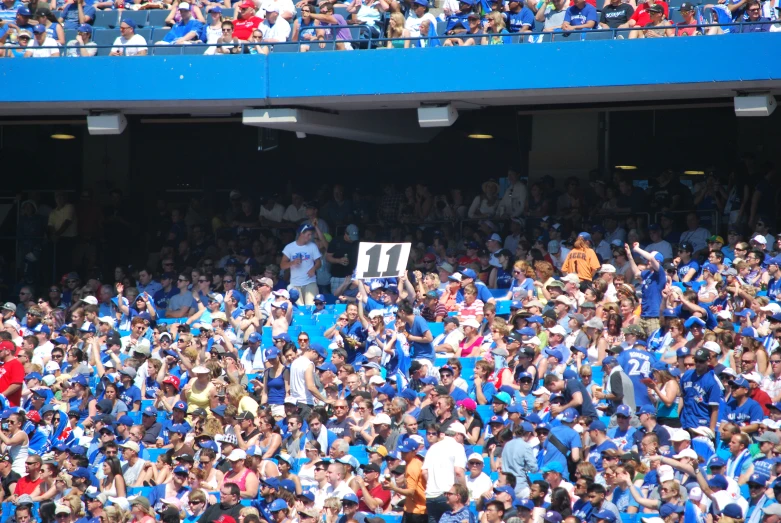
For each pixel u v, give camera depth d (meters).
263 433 48.69
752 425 43.53
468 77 65.62
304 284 68.19
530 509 39.00
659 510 38.78
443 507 41.09
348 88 67.12
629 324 52.97
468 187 80.38
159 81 69.19
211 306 65.94
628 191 70.75
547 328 52.84
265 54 68.19
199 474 46.91
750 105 62.88
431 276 63.03
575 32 64.50
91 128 72.12
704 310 50.88
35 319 64.81
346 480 44.62
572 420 43.50
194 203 81.62
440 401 46.44
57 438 53.97
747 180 67.62
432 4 76.69
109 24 76.88
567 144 78.44
